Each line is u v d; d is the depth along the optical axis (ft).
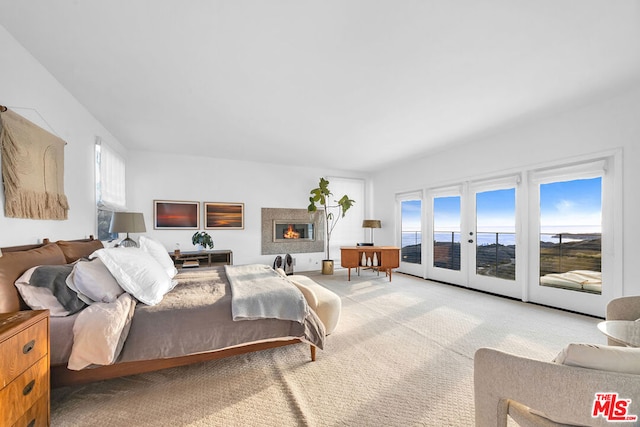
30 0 4.95
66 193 8.30
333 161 18.49
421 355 7.06
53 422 4.62
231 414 4.88
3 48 5.72
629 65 7.20
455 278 15.08
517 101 9.38
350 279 16.66
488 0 5.01
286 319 6.30
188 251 16.25
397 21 5.58
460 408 5.07
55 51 6.53
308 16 5.45
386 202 20.67
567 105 9.71
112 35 5.98
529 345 7.60
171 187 16.22
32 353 3.85
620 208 8.95
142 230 11.19
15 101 6.11
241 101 9.34
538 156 11.20
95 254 5.92
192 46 6.40
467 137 13.28
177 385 5.73
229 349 6.02
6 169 5.57
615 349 2.87
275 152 16.16
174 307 5.70
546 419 3.11
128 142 13.91
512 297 12.30
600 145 9.37
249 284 7.58
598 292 9.67
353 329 8.75
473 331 8.58
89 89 8.38
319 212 20.61
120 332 4.92
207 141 13.94
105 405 5.07
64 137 8.21
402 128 12.06
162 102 9.34
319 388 5.65
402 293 13.24
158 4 5.10
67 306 5.08
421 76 7.75
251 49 6.54
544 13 5.34
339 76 7.76
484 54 6.72
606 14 5.34
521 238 11.90
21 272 5.00
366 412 4.94
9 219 5.76
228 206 17.69
